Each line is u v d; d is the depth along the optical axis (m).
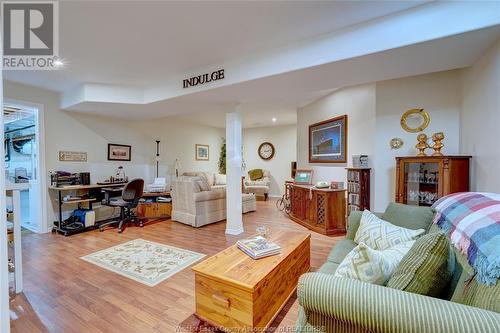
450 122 3.06
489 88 2.10
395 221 2.07
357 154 3.88
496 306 0.80
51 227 4.11
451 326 0.77
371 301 0.91
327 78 2.71
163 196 5.26
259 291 1.52
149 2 1.86
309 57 2.41
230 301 1.53
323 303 1.00
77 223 4.11
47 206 4.06
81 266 2.66
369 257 1.13
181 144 6.93
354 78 2.71
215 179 6.84
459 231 1.25
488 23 1.73
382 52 2.10
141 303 1.99
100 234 3.86
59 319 1.79
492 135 2.08
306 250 2.35
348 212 3.88
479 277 0.93
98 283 2.30
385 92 3.47
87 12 1.98
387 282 1.12
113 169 5.12
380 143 3.50
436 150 2.84
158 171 6.18
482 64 2.21
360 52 2.16
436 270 1.04
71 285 2.26
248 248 1.93
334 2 1.88
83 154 4.59
